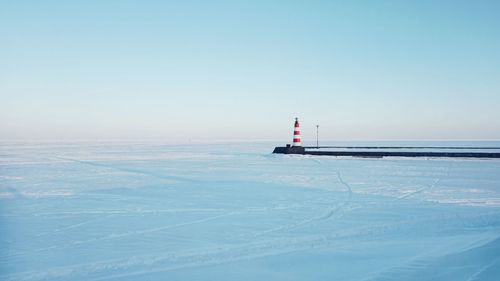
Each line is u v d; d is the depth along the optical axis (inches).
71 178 769.6
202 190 603.8
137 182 703.7
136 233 341.7
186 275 238.7
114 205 479.2
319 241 310.2
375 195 550.0
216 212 433.4
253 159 1321.4
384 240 309.3
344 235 328.2
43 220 396.5
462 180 721.6
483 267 230.4
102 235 335.9
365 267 247.0
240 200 512.1
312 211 435.8
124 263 261.9
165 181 718.5
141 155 1585.9
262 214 420.2
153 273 242.4
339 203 486.6
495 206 461.1
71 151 1952.5
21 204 487.8
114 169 962.7
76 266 257.1
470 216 400.5
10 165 1093.1
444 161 1185.4
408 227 354.0
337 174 829.2
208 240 317.1
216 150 2078.0
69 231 350.6
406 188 618.8
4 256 279.3
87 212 437.1
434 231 337.4
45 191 597.0
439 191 585.3
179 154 1653.5
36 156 1520.7
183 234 337.1
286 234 333.7
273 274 239.5
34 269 252.5
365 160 1246.3
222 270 246.8
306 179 743.1
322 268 247.8
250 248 293.0
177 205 478.0
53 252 288.2
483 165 1042.1
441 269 235.1
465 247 274.7
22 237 330.6
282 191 590.9
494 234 318.0
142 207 465.4
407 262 250.7
